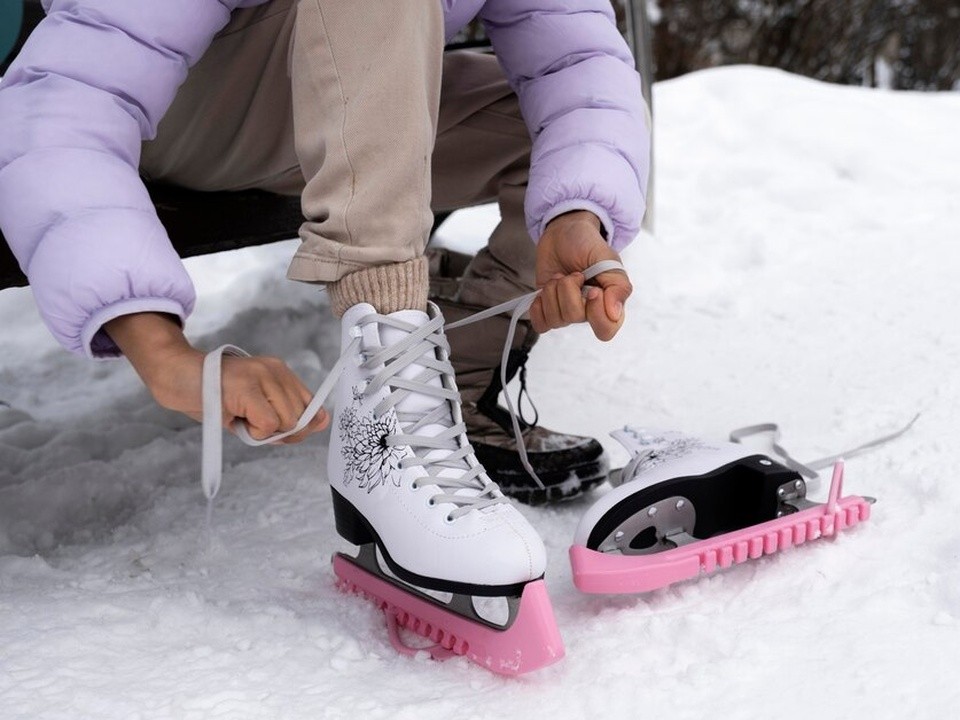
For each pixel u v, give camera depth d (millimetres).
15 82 912
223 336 1897
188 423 1620
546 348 1805
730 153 2758
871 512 1137
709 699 828
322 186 955
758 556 1024
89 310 827
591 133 1112
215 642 931
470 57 1342
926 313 1815
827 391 1555
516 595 865
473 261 1349
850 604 957
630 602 1004
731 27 4770
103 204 850
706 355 1750
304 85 972
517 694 853
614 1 2180
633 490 1039
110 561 1126
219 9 976
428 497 913
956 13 4625
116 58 907
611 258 991
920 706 803
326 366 1799
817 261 2139
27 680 854
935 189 2488
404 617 976
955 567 986
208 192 1312
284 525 1215
